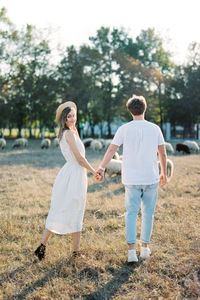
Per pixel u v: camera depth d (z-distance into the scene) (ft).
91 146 62.80
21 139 74.59
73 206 10.87
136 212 10.78
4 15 101.14
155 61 127.95
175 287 9.20
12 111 116.88
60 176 11.07
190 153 60.13
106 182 27.14
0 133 175.73
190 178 28.60
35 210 17.44
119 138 10.80
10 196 21.29
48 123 135.33
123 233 13.61
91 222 15.14
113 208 17.83
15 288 9.24
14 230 14.06
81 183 11.01
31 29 106.83
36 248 12.12
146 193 10.82
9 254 11.70
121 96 114.93
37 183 26.58
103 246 12.03
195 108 115.65
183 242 12.34
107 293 8.95
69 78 109.09
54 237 13.24
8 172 32.83
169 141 115.85
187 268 10.27
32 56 109.50
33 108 118.11
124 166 10.81
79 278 9.89
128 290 9.11
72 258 11.03
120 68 113.39
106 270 10.40
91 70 111.24
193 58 117.70
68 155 10.94
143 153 10.50
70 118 11.05
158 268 10.41
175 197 20.74
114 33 128.26
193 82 114.62
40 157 49.78
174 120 124.88
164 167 11.17
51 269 10.42
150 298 8.65
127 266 10.57
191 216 15.89
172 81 117.80
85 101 108.06
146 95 110.22
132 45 130.41
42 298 8.69
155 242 12.59
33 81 112.78
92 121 133.18
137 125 10.71
